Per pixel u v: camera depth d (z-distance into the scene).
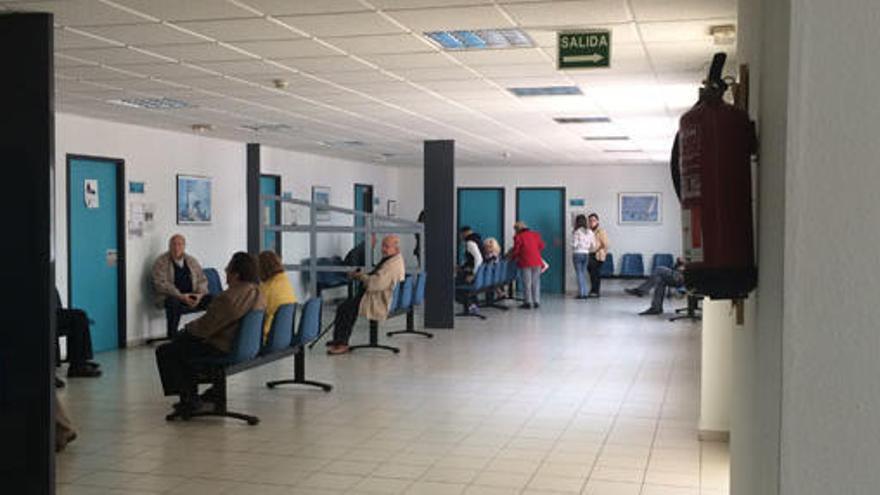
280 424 6.31
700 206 1.83
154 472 5.10
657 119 10.11
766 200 1.56
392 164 17.89
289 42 5.88
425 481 4.93
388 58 6.46
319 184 15.52
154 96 8.30
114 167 10.35
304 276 14.99
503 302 15.70
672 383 7.86
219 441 5.82
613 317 13.28
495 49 6.14
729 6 4.90
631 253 17.66
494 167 18.33
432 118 10.04
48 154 4.80
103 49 6.08
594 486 4.82
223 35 5.65
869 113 1.04
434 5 4.90
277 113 9.57
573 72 7.04
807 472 1.06
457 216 18.53
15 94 4.83
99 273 10.10
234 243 12.87
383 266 9.71
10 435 4.77
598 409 6.80
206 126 10.78
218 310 6.26
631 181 17.67
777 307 1.24
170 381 6.39
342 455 5.47
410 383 7.88
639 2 4.82
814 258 1.06
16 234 4.80
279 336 6.92
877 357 1.04
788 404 1.07
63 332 8.21
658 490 4.74
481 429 6.16
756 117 1.98
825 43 1.06
